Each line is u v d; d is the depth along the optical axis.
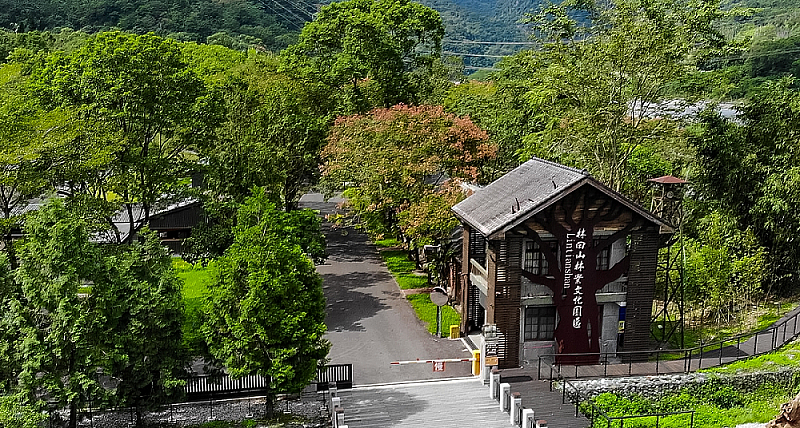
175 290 24.88
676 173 45.84
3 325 23.16
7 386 23.44
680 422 26.55
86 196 33.59
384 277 45.78
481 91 76.44
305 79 54.03
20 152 29.55
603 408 27.45
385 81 55.88
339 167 42.34
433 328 36.22
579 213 29.58
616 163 43.25
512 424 25.92
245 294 25.14
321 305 26.50
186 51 66.88
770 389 29.33
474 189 42.78
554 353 31.08
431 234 40.28
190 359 26.00
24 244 24.44
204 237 37.78
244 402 27.53
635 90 41.47
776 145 39.25
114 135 34.75
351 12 55.88
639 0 40.47
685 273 35.66
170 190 38.78
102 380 27.84
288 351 24.88
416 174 41.19
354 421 25.95
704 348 32.78
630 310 31.14
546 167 32.56
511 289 29.78
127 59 35.62
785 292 40.88
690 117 42.97
